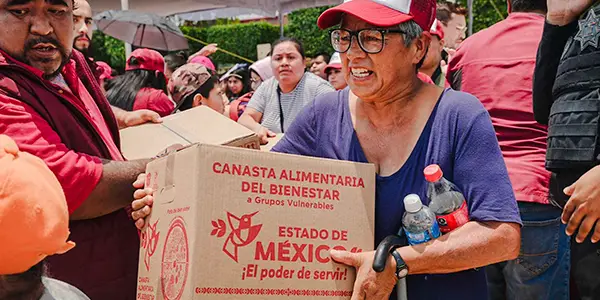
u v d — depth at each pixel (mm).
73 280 2027
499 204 1796
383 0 1902
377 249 1771
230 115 5539
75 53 2393
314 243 1749
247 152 1687
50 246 1378
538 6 2969
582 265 2324
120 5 8742
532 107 2670
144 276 1826
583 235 2076
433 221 1791
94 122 2232
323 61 6559
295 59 4449
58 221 1387
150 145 2463
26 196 1332
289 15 12586
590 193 2020
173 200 1717
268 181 1705
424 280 1908
